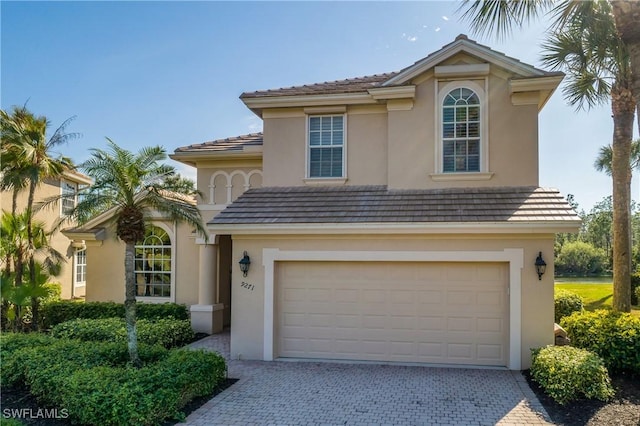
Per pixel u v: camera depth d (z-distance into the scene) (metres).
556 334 11.86
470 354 11.20
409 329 11.51
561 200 11.32
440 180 12.66
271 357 11.80
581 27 12.29
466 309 11.26
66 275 25.91
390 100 13.03
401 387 9.42
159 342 12.80
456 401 8.55
